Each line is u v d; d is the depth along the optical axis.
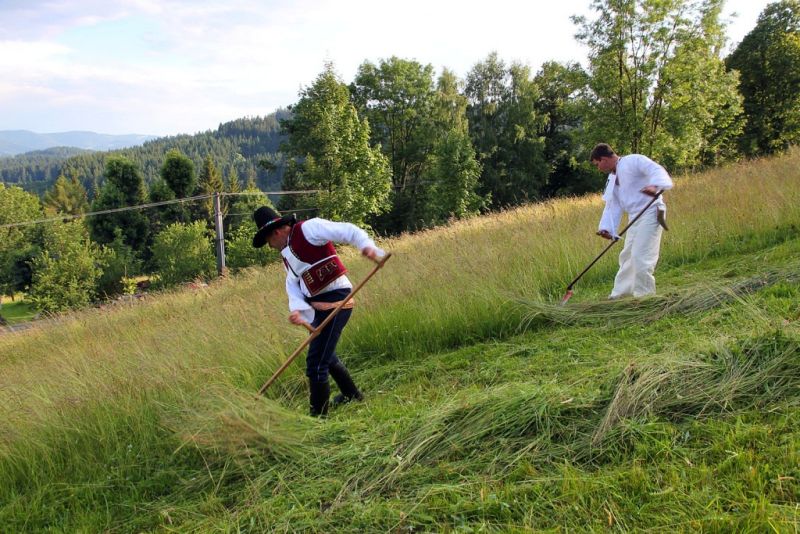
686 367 3.18
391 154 42.53
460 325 5.45
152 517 3.15
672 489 2.36
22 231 44.38
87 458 3.72
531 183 39.84
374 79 40.97
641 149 24.56
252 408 3.58
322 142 28.25
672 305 4.92
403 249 10.11
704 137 29.72
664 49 23.41
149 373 4.57
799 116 31.73
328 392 4.17
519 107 39.91
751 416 2.74
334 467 3.21
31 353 8.27
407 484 2.89
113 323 8.96
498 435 3.07
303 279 4.00
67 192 81.00
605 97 24.84
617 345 4.39
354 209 28.38
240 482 3.31
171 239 33.19
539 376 4.04
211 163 59.34
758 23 32.75
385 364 5.26
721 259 6.63
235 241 32.69
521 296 5.88
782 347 3.10
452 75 40.53
